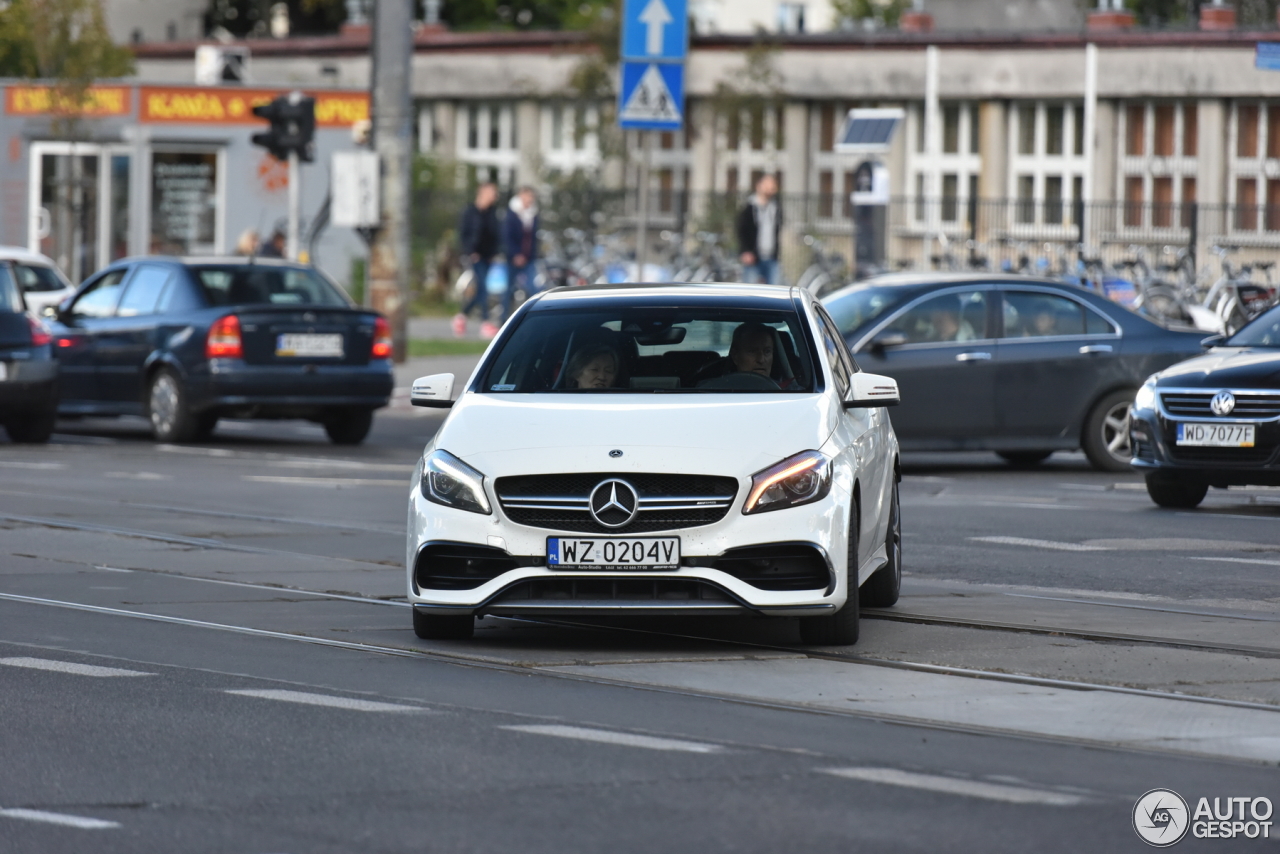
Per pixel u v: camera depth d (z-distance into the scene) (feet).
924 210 387.55
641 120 183.32
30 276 265.54
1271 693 75.87
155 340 189.88
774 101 410.52
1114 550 117.80
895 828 54.75
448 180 424.05
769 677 78.38
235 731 67.15
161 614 93.04
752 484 80.84
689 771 61.57
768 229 280.51
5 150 358.23
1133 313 168.66
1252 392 134.31
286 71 490.08
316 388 186.80
